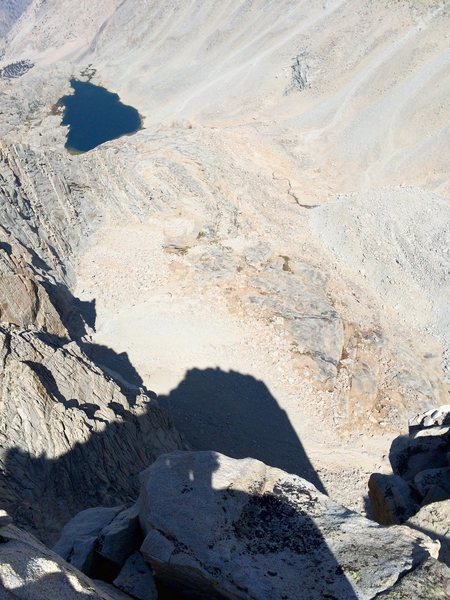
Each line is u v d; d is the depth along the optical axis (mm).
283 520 13961
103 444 33500
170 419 44000
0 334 33438
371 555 12742
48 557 10547
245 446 50406
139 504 15852
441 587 11914
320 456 50969
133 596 13969
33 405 31016
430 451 24094
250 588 12281
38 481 29047
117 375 52094
